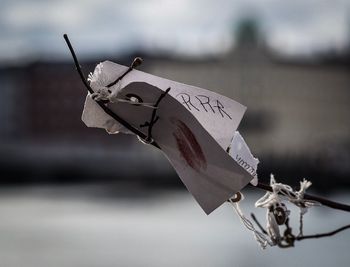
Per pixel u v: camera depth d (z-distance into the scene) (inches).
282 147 3973.9
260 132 3978.8
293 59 4084.6
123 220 1553.9
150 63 3730.3
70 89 3892.7
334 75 4153.5
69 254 988.6
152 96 83.0
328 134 4055.1
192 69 3846.0
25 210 1863.9
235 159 86.3
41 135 3954.2
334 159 2470.5
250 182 88.4
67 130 3855.8
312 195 89.5
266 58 3993.6
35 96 3951.8
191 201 2108.8
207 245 1061.8
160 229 1352.1
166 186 2903.5
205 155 81.7
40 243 1138.7
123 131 85.0
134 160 2992.1
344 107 4156.0
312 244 957.2
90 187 2849.4
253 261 839.1
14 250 1037.2
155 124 83.3
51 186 2945.4
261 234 89.2
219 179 82.0
